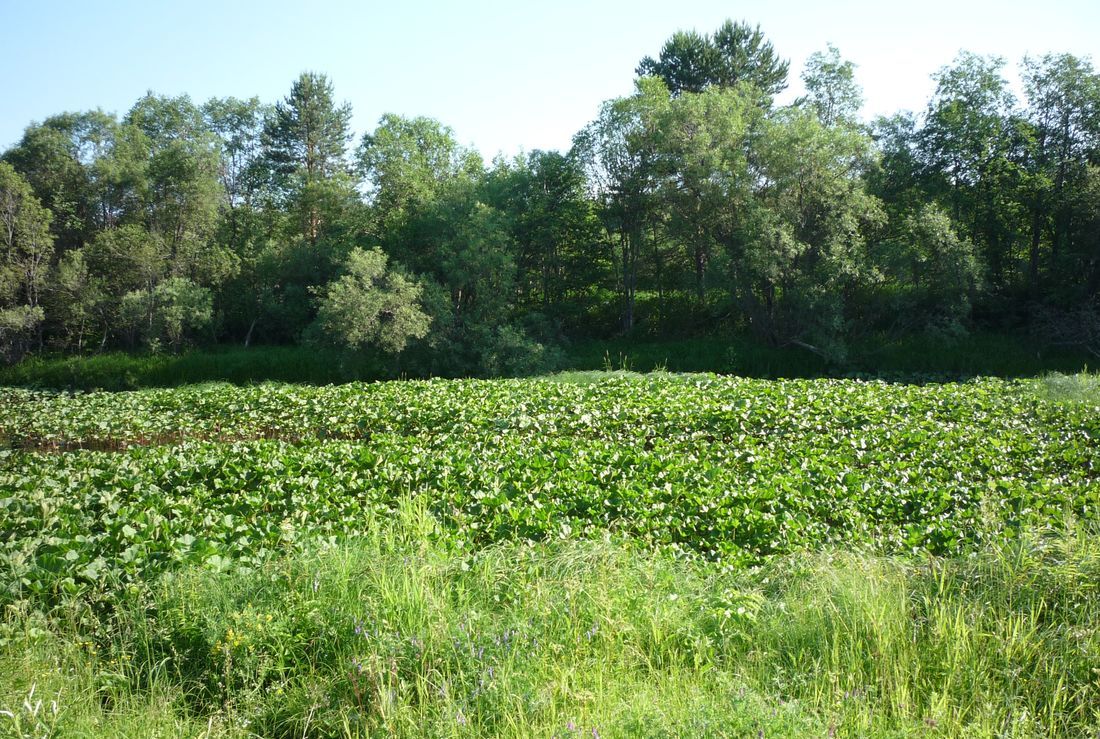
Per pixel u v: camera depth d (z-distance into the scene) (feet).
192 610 20.83
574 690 18.29
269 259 136.05
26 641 19.61
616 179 124.06
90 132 152.66
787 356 105.40
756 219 99.40
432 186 134.00
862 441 43.50
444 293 108.37
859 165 107.65
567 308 128.16
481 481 35.19
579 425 51.42
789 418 49.96
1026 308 107.86
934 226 97.50
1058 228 108.99
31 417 68.80
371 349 101.19
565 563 23.41
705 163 108.17
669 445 45.24
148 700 18.65
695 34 151.23
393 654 18.79
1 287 117.60
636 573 23.18
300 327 131.13
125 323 122.52
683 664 19.75
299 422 60.39
